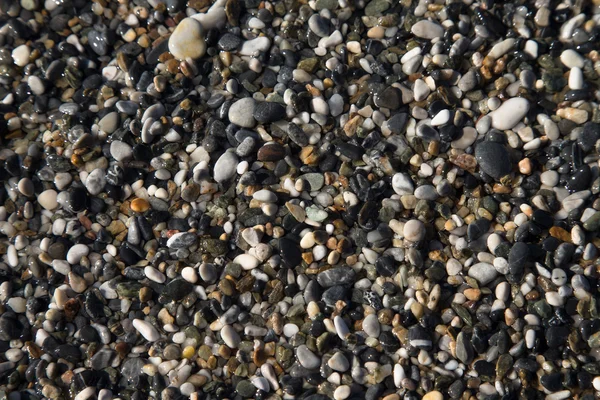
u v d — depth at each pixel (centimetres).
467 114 154
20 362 152
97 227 154
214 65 156
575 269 151
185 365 151
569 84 154
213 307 152
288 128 154
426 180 153
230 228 153
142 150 154
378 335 151
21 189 154
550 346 150
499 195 153
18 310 153
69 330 152
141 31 157
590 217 151
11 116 156
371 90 155
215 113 155
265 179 154
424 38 155
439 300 151
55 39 158
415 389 150
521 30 155
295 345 151
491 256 152
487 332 150
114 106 156
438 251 152
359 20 156
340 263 153
